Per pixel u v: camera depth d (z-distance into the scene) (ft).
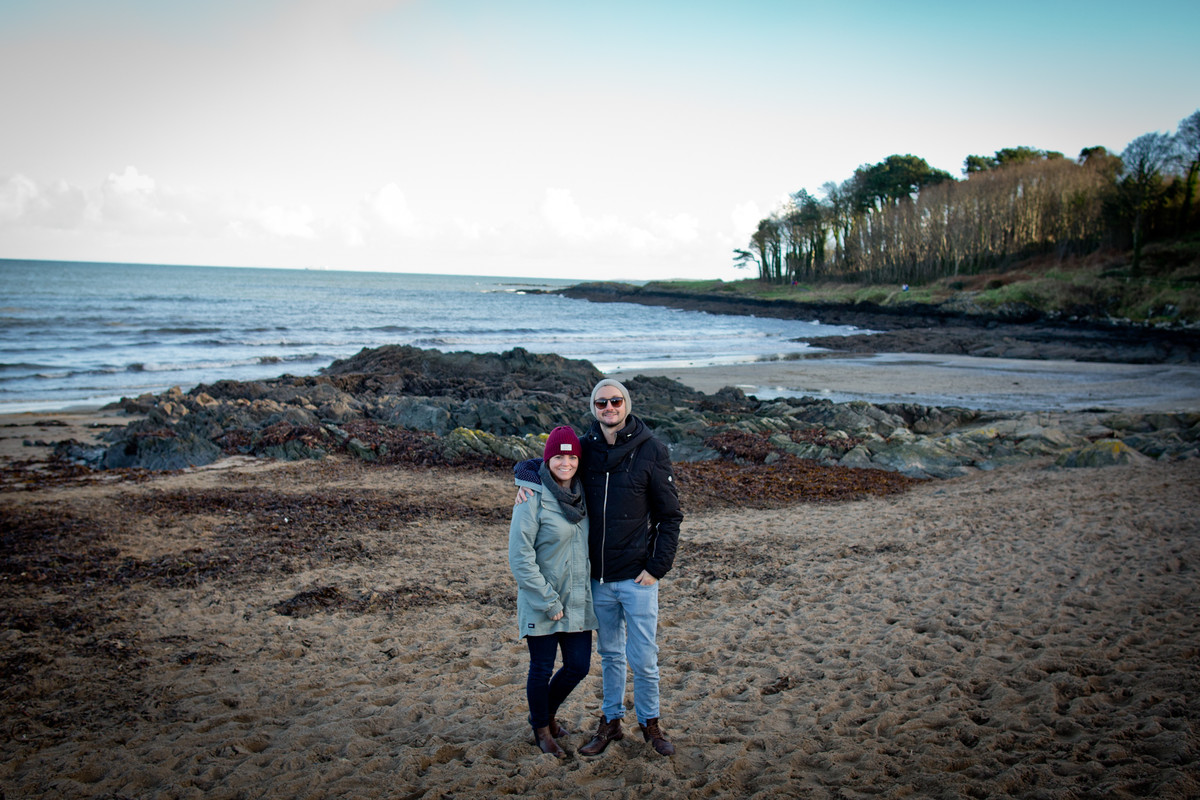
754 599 19.93
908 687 13.60
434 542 26.03
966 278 227.61
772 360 118.11
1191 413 50.88
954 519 28.43
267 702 13.62
